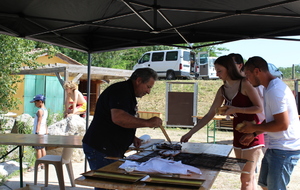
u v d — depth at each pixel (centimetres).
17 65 747
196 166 221
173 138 1053
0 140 408
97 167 287
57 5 378
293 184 536
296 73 2117
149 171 200
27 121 747
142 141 347
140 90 286
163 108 1705
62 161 447
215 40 468
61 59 1709
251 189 296
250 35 443
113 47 519
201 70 2300
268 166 297
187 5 368
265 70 278
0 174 540
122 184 178
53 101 1636
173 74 2080
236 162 236
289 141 279
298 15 344
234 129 313
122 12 403
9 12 383
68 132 683
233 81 303
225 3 354
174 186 174
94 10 398
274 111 260
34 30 441
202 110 1608
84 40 516
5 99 739
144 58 2216
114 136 289
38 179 531
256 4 349
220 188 507
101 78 1636
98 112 292
